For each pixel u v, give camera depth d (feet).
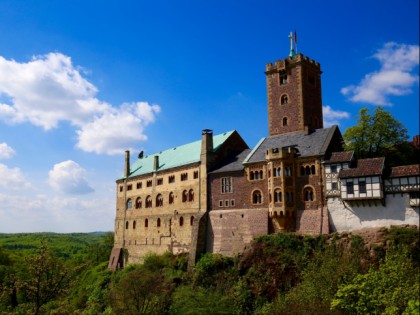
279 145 258.37
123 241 352.69
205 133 286.66
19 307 173.58
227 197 266.98
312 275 184.14
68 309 163.73
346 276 178.09
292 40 289.74
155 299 232.73
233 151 299.79
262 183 250.16
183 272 263.29
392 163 239.09
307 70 274.98
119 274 312.29
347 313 157.28
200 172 285.02
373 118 244.83
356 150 243.81
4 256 387.55
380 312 150.30
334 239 212.43
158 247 312.71
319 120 279.28
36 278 135.74
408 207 200.34
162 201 317.01
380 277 159.84
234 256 245.45
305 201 232.53
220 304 210.59
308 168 234.17
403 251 179.11
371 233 203.41
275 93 280.31
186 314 206.69
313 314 157.17
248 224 250.98
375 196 205.26
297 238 222.69
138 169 361.51
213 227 269.23
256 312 202.28
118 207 367.04
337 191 220.64
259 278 217.77
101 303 290.97
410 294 145.28
